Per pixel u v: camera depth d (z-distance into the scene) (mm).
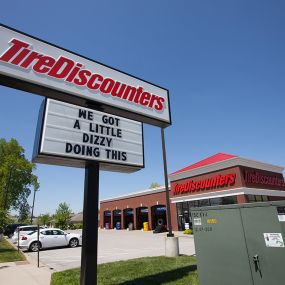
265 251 5172
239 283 5410
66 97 7465
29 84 6762
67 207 47844
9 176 51625
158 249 16844
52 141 7023
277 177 30781
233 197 25625
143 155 8828
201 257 6164
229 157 27828
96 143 7840
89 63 8109
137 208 41656
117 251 16656
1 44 6590
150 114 9156
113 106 8266
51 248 19922
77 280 8242
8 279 9109
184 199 30781
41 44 7258
